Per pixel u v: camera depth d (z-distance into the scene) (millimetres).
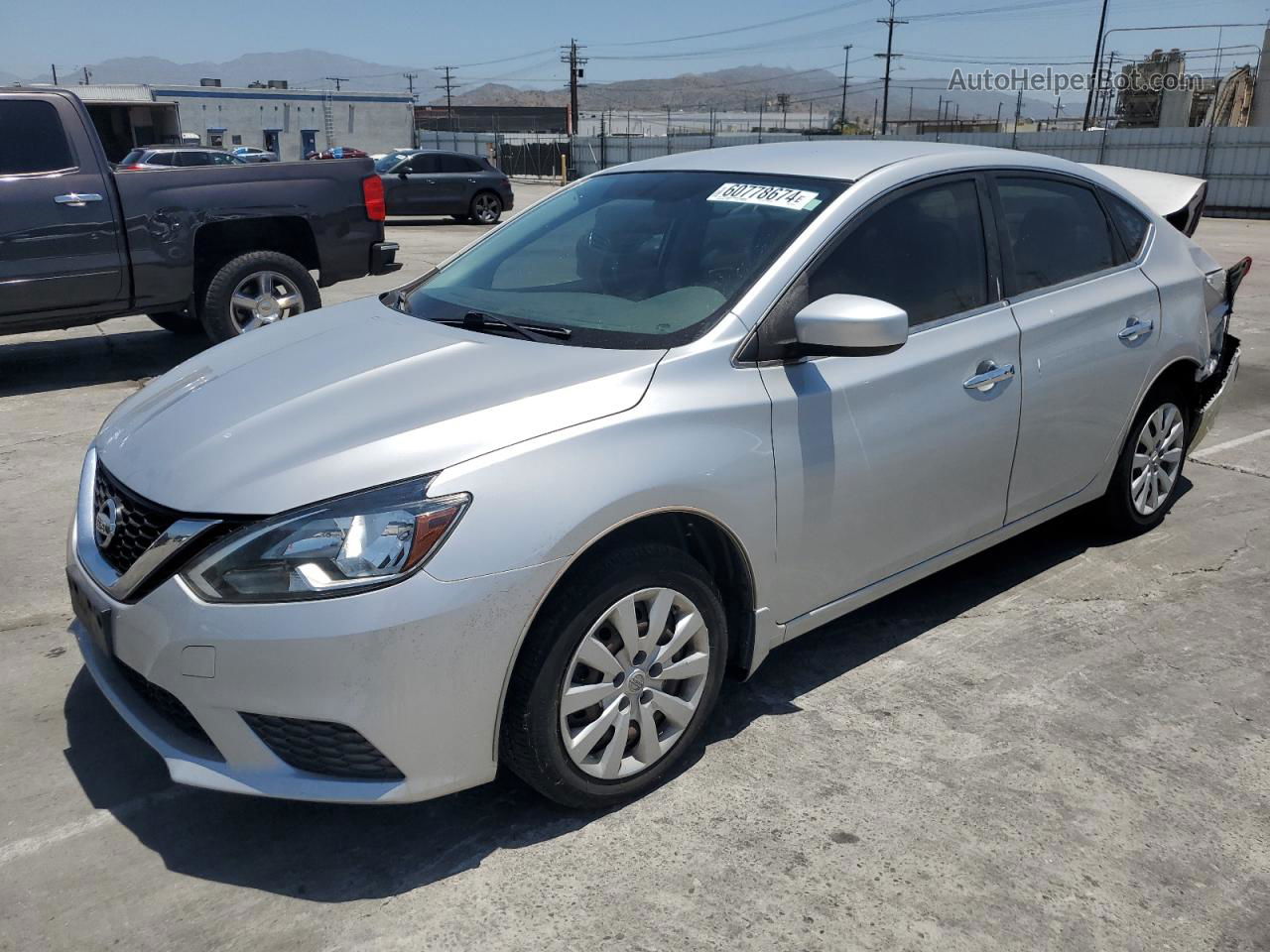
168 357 8086
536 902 2449
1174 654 3633
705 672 2881
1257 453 5938
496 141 48344
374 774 2428
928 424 3275
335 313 3660
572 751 2615
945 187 3521
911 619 3887
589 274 3354
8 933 2352
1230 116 38312
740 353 2885
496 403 2611
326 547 2322
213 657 2332
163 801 2824
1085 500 4176
